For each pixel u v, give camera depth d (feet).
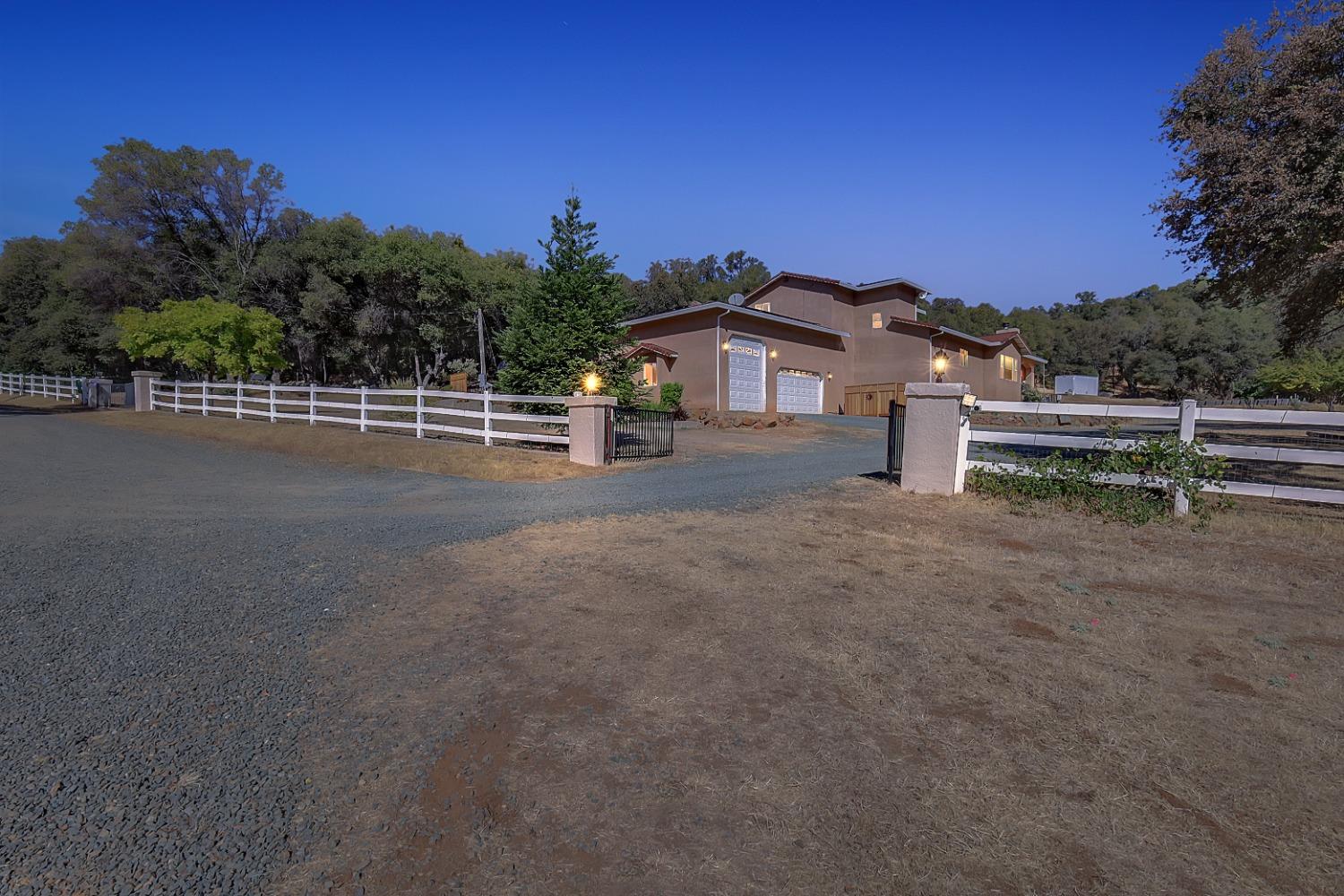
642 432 41.45
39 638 11.75
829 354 96.37
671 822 7.02
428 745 8.46
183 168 110.22
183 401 69.41
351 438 44.39
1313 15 32.30
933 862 6.42
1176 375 191.42
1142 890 6.06
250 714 9.20
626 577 15.30
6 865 6.31
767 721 9.01
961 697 9.66
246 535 19.69
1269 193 32.17
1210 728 8.77
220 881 6.15
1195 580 15.16
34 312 120.16
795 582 14.88
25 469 33.27
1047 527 20.38
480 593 14.24
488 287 125.80
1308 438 43.34
